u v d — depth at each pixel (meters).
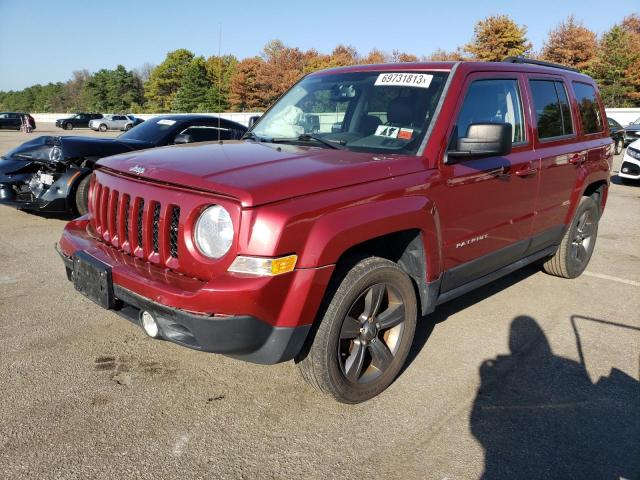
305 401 3.08
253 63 50.53
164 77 70.94
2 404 2.91
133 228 2.90
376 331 3.04
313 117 3.87
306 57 60.53
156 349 3.62
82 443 2.62
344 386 2.91
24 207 6.95
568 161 4.55
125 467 2.47
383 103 3.56
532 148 4.12
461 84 3.46
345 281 2.78
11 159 7.07
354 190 2.76
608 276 5.56
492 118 3.71
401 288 3.09
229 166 2.78
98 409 2.91
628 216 8.89
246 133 4.16
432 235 3.15
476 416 2.99
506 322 4.30
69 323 3.97
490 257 3.79
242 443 2.68
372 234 2.77
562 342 3.96
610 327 4.26
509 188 3.79
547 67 4.63
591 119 5.16
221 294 2.42
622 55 43.72
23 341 3.66
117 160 3.24
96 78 95.81
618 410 3.10
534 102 4.21
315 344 2.77
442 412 3.02
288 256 2.49
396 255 3.28
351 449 2.67
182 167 2.82
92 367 3.35
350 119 3.65
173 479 2.41
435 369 3.51
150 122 8.34
